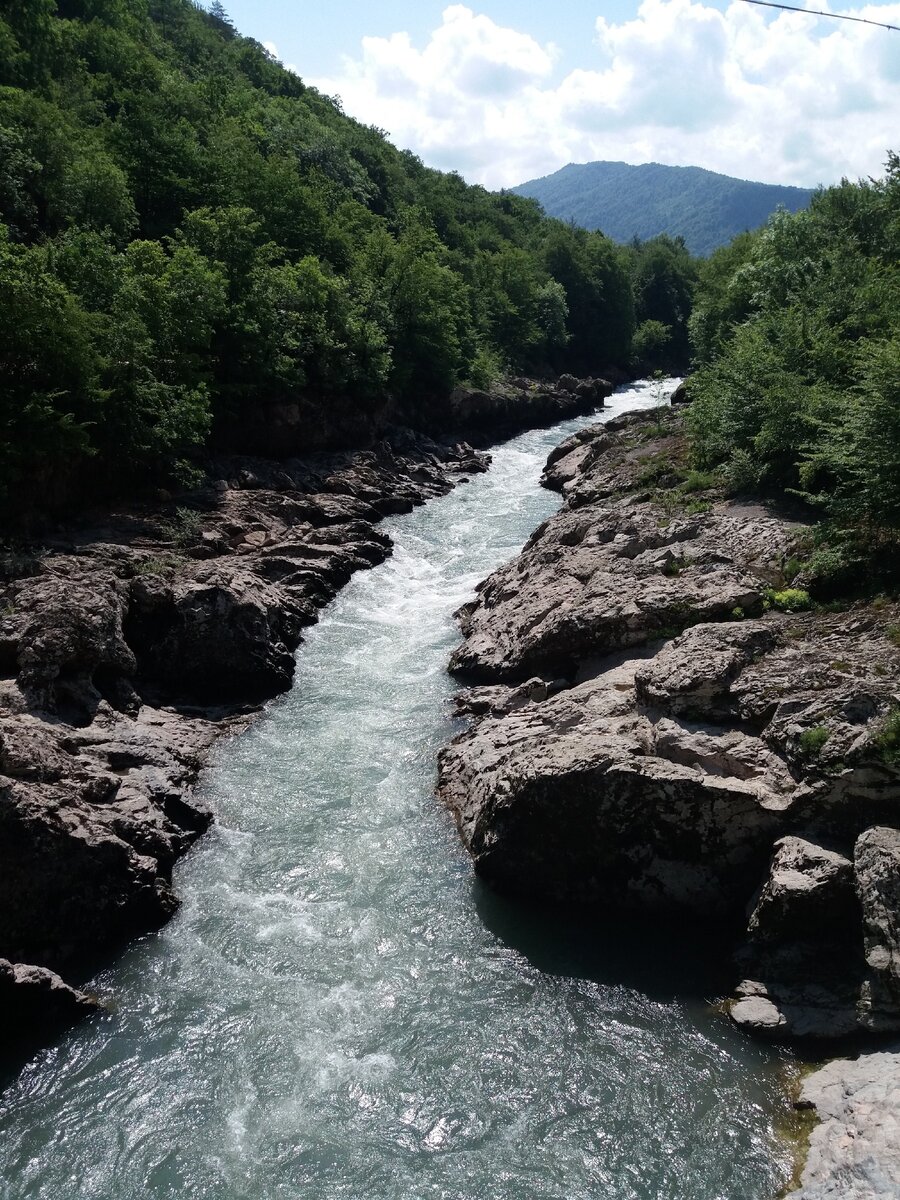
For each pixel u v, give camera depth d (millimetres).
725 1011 13844
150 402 33500
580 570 25781
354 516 38906
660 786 15539
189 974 15094
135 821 17359
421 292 61500
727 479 29203
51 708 20000
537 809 16391
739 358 31219
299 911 16562
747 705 16438
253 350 43219
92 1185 11406
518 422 71750
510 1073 12969
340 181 91875
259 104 99375
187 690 24484
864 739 14281
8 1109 12562
